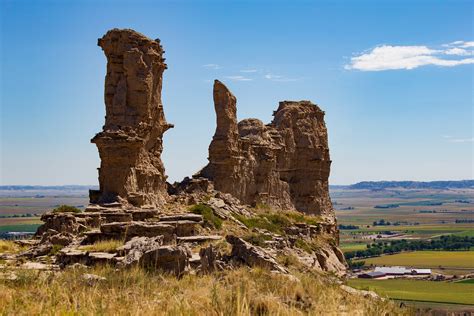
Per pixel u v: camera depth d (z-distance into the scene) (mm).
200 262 30266
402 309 26453
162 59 57594
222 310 20656
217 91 72000
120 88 53719
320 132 91375
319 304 23844
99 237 39969
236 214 62250
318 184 89062
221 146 71125
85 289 23984
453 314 28625
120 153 50688
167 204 56719
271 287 25312
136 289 24172
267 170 79125
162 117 59188
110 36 54250
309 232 73875
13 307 20531
